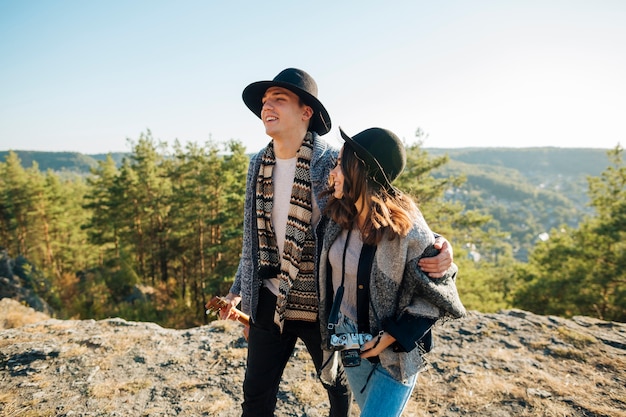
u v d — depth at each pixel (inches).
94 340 135.6
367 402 53.5
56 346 130.0
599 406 95.3
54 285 810.8
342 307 56.2
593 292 565.3
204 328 148.6
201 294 924.6
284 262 63.2
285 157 63.6
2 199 1333.7
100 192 1146.0
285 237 62.6
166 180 1159.6
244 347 131.4
